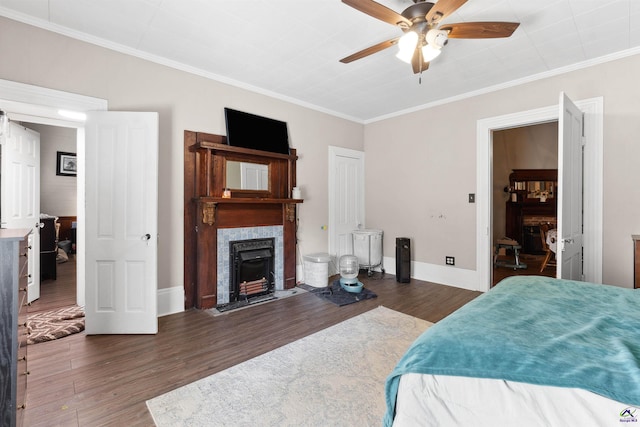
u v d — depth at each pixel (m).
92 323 2.68
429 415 1.05
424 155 4.56
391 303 3.56
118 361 2.24
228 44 2.85
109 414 1.67
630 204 2.92
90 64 2.73
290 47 2.90
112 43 2.81
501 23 1.96
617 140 2.98
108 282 2.70
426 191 4.54
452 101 4.22
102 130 2.68
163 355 2.34
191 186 3.37
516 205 6.95
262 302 3.61
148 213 2.76
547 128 6.74
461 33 2.08
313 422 1.62
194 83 3.38
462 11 2.34
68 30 2.59
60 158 5.95
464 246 4.16
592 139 3.11
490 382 1.03
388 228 5.05
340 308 3.39
